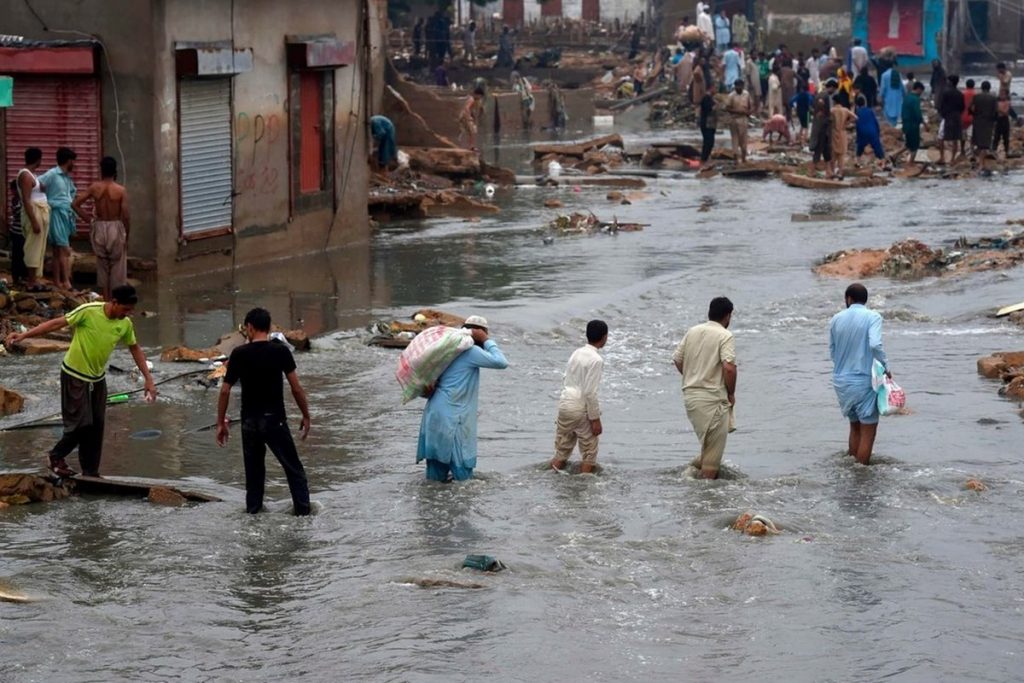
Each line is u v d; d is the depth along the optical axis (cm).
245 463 1559
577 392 1734
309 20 3391
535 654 1186
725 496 1630
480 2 9350
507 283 3061
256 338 1555
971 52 9881
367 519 1549
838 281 3127
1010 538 1478
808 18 8894
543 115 7219
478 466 1783
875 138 5284
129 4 2866
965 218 4028
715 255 3459
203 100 3042
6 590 1317
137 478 1683
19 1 2927
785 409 2077
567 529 1515
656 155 5575
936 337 2545
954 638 1222
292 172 3372
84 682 1135
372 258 3403
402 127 5147
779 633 1230
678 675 1148
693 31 8269
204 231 3089
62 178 2691
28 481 1598
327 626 1247
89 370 1638
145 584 1345
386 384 2178
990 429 1930
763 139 6303
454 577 1354
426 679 1140
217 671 1156
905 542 1466
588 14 10744
